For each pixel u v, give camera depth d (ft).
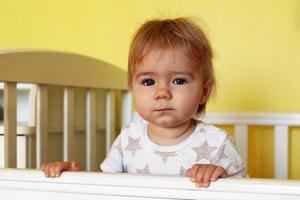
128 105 5.12
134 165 3.41
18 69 3.42
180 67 3.00
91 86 4.41
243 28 4.97
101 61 4.58
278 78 4.91
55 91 4.19
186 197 2.26
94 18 5.39
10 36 5.61
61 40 5.49
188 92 3.04
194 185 2.24
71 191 2.42
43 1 5.55
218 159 3.27
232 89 5.01
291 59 4.87
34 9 5.58
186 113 3.05
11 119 3.38
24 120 5.04
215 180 2.23
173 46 3.02
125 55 5.29
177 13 5.13
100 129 4.91
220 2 5.01
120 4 5.30
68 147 4.10
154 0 5.20
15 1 5.60
